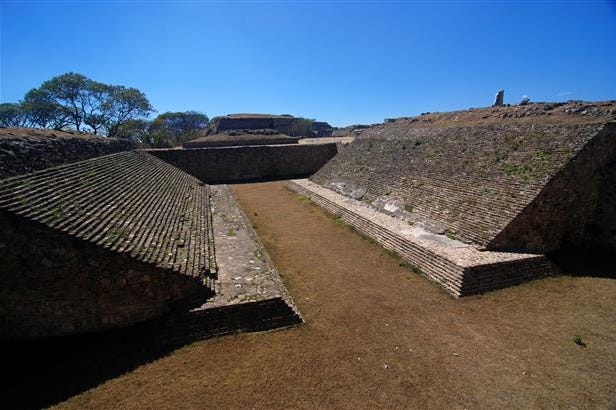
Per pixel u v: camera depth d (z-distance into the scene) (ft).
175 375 23.29
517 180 41.47
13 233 23.56
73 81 125.29
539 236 39.78
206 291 29.96
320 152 114.42
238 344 26.45
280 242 49.11
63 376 22.91
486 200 42.65
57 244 24.48
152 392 21.88
